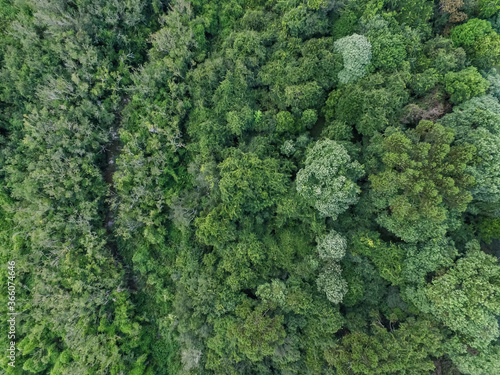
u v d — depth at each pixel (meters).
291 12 23.33
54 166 24.56
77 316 24.20
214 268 24.19
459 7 22.14
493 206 19.81
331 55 22.34
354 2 23.23
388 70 21.70
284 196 23.02
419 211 18.55
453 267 19.05
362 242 21.45
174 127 25.33
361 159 21.91
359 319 21.81
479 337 17.94
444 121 19.69
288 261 23.05
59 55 24.92
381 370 18.27
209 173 23.95
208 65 25.14
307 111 23.12
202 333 22.66
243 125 24.11
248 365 22.44
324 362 20.75
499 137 17.67
